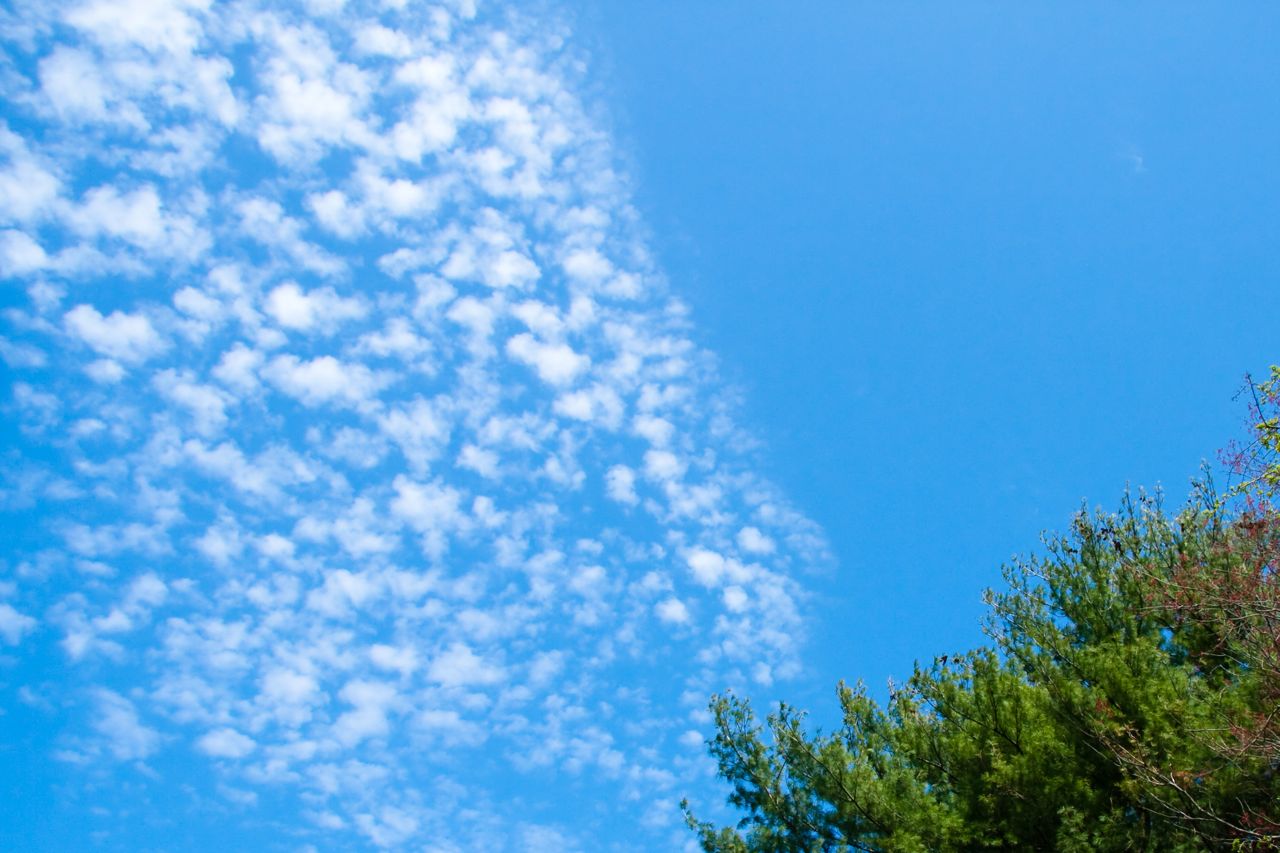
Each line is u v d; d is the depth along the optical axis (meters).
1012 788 11.09
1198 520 11.98
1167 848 10.13
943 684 13.09
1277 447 10.16
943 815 11.16
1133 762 10.02
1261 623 9.39
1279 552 9.24
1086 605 13.15
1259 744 9.02
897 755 12.52
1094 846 10.16
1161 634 12.55
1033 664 11.96
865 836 11.62
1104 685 11.34
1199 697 10.91
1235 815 9.65
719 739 12.98
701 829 12.42
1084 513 14.05
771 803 12.22
